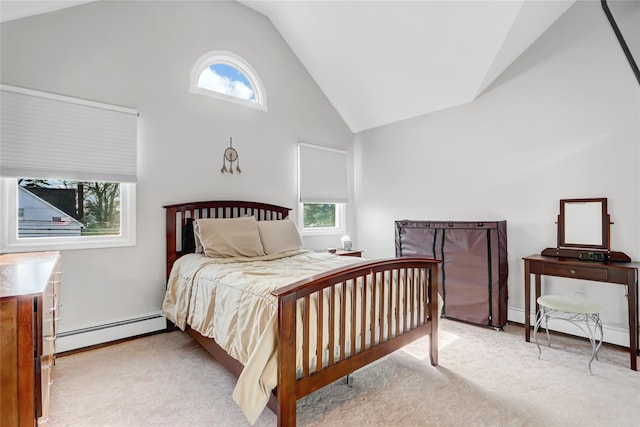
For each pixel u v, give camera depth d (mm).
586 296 2713
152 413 1696
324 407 1749
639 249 2459
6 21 2234
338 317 1736
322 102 4414
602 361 2277
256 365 1418
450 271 3258
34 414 1061
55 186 2514
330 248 4164
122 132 2693
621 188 2543
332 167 4477
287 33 3895
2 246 2238
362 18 3199
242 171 3543
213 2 3354
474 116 3441
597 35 2660
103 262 2631
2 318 1012
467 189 3506
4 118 2205
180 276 2648
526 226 3057
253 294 1713
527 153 3051
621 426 1585
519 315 3078
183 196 3088
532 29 2795
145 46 2873
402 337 2066
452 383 1997
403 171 4148
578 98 2754
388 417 1660
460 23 2768
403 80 3633
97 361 2291
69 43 2482
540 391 1899
